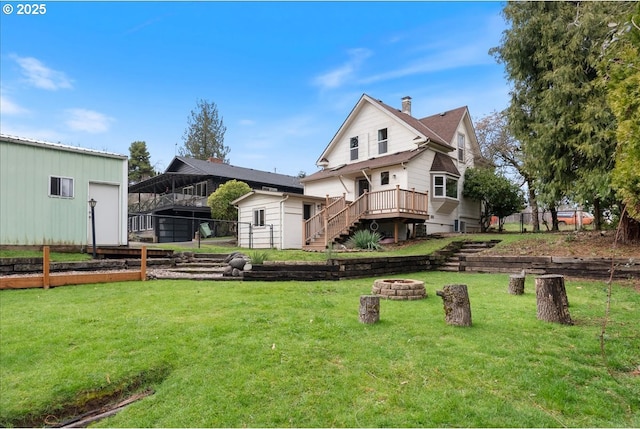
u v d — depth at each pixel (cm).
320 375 329
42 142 1068
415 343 400
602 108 910
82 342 401
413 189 1567
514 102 1181
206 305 559
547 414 269
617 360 355
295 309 539
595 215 1248
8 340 400
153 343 398
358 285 777
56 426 278
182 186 3016
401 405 281
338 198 1681
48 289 689
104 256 1098
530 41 1109
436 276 959
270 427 258
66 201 1112
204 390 307
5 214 994
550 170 1085
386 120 1848
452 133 1931
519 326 459
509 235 1348
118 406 302
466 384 311
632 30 398
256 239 1728
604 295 654
